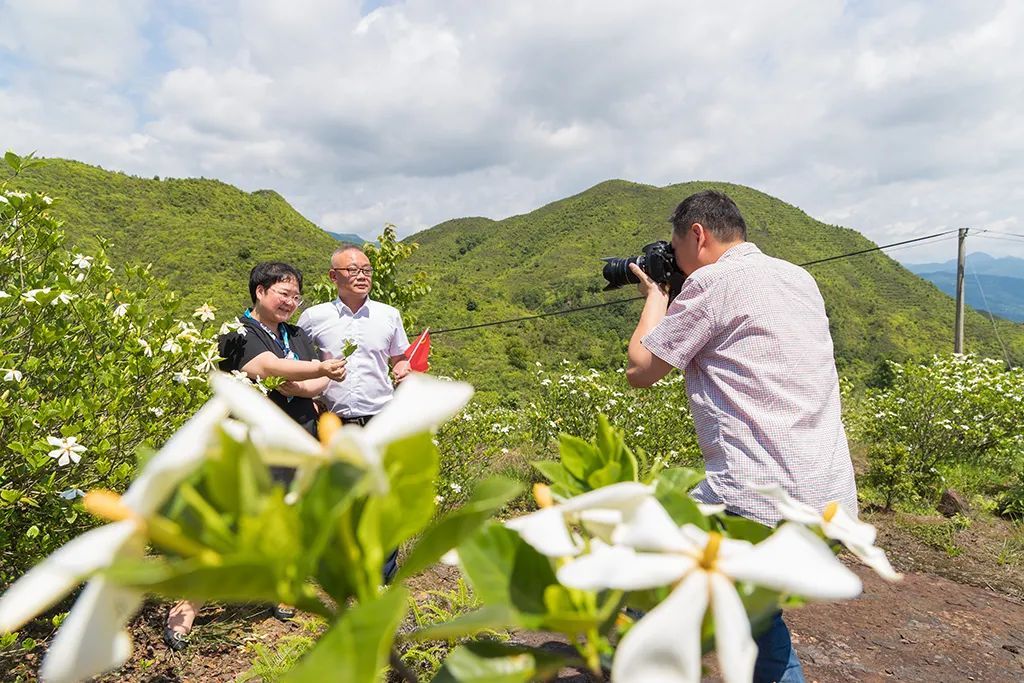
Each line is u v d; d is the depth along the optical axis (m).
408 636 0.60
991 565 5.07
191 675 2.72
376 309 3.50
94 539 0.43
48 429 2.55
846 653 3.50
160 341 2.88
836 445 1.78
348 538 0.50
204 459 0.45
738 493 1.75
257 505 0.45
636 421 6.69
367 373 3.41
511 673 0.57
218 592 0.43
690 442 6.79
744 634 0.49
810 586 0.50
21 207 2.68
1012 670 3.40
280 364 2.94
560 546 0.58
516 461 6.32
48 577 0.41
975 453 7.79
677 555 0.54
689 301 1.89
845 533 0.67
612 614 0.64
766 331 1.79
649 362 1.96
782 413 1.75
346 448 0.46
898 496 6.74
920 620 3.98
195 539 0.46
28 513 2.56
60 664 0.41
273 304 3.15
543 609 0.63
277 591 0.45
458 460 5.25
